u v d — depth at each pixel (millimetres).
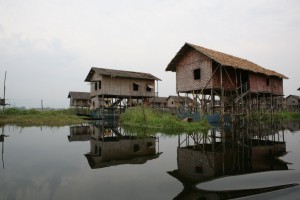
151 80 34875
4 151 8469
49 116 27719
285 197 3588
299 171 5133
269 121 26156
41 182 4730
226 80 21250
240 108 22000
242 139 11375
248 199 3590
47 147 9422
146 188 4285
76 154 7926
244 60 24766
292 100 60312
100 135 13648
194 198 3701
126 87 32375
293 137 12008
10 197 3881
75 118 28422
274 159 6586
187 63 22500
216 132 14242
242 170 5371
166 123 17000
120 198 3797
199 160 6789
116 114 29797
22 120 24188
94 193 4051
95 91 33438
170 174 5242
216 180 4617
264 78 24047
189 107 23234
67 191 4176
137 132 14656
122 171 5602
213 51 21766
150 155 7660
